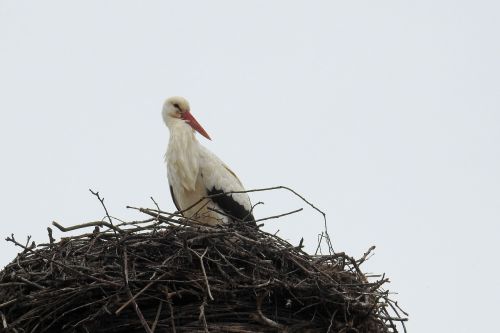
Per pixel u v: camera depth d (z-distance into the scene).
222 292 11.09
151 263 11.20
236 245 11.52
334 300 11.42
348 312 11.39
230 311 11.24
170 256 11.16
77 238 11.55
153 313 11.09
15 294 10.83
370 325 11.77
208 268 11.27
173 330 10.58
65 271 10.93
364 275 12.27
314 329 11.50
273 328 11.24
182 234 11.32
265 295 11.19
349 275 12.02
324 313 11.60
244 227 11.91
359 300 11.60
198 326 11.05
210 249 11.34
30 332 10.82
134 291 10.90
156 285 11.01
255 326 11.21
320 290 11.29
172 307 10.98
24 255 11.41
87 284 10.77
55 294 10.74
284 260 11.62
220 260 11.33
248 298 11.38
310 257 12.02
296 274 11.69
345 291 11.48
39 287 10.86
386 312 11.80
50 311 10.89
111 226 11.30
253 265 11.39
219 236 11.40
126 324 11.01
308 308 11.61
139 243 11.26
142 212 11.69
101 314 10.74
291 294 11.32
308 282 11.49
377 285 11.70
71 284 10.88
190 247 11.30
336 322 11.43
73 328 10.94
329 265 12.14
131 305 10.99
